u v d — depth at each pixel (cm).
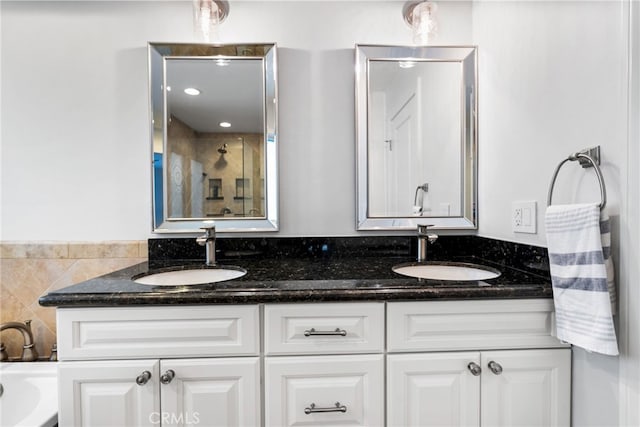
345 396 86
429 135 141
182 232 135
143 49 135
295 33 139
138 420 84
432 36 132
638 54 69
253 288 86
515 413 88
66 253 132
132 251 134
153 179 133
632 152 70
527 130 106
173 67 134
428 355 87
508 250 116
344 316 87
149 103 133
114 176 134
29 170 132
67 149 133
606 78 76
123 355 84
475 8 140
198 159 136
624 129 72
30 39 131
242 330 85
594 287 73
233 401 85
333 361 86
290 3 139
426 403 87
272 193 138
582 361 85
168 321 84
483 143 135
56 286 132
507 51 117
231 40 138
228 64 136
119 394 83
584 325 75
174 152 135
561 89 90
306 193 140
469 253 142
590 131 81
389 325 87
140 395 84
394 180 140
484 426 88
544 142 98
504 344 88
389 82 139
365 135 139
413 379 87
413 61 140
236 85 136
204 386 85
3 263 131
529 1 104
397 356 87
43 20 132
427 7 130
